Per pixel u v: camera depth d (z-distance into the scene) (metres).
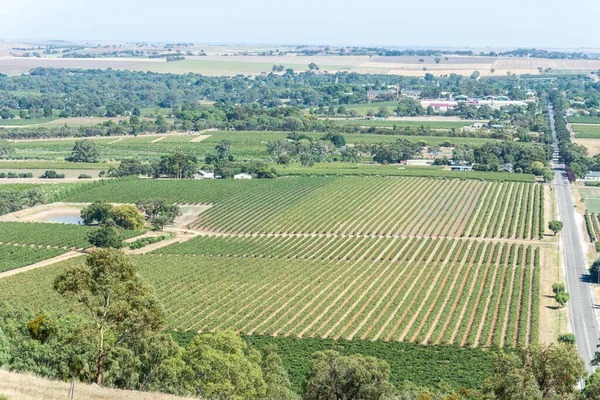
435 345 193.12
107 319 117.00
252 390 127.50
